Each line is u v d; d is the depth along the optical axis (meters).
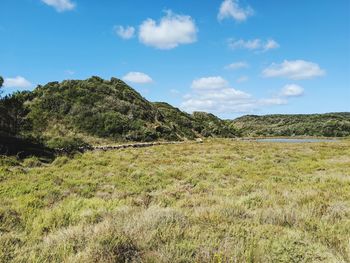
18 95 31.81
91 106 48.72
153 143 41.34
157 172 17.20
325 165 19.88
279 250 5.11
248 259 4.80
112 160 22.86
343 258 4.98
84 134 42.72
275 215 7.37
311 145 39.91
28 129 35.25
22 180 14.22
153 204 9.62
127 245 5.21
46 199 10.93
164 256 4.84
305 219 7.02
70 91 51.34
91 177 15.62
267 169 18.62
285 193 10.39
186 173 16.92
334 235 5.97
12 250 5.53
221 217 7.14
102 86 56.53
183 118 72.38
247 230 6.12
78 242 5.66
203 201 9.71
